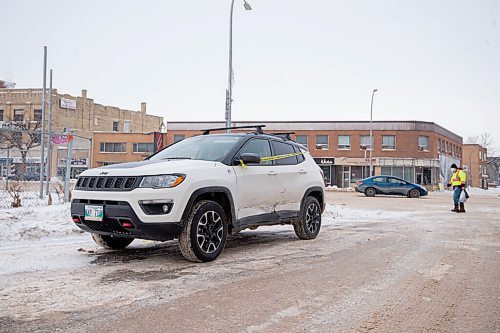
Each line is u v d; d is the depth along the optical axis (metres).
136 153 57.22
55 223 8.31
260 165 6.92
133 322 3.66
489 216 14.34
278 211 7.23
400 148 49.47
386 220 12.55
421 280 5.23
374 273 5.52
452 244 7.98
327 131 50.78
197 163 5.98
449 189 52.78
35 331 3.44
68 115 56.41
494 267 6.02
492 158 97.06
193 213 5.68
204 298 4.33
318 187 8.25
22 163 17.55
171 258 6.12
